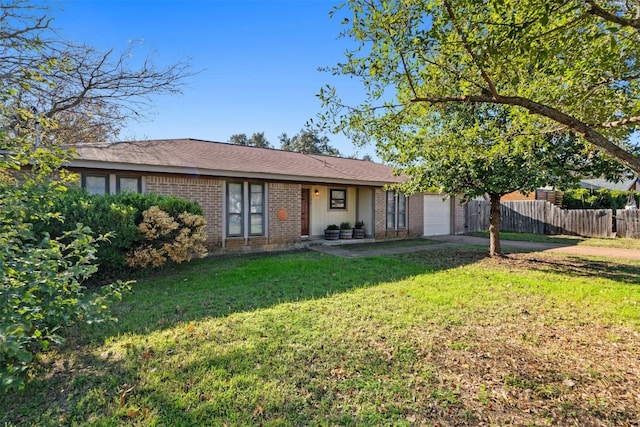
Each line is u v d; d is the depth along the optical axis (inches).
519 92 161.9
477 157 221.5
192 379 113.0
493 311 183.6
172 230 274.5
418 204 609.3
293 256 370.3
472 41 116.1
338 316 173.3
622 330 158.2
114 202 254.4
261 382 111.7
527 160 269.0
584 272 288.8
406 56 130.8
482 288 231.3
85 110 406.3
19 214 120.0
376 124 157.8
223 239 385.7
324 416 95.5
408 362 126.1
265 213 419.5
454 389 109.3
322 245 479.2
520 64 136.9
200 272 283.4
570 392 108.2
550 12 100.2
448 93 147.9
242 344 139.3
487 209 753.0
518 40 111.3
